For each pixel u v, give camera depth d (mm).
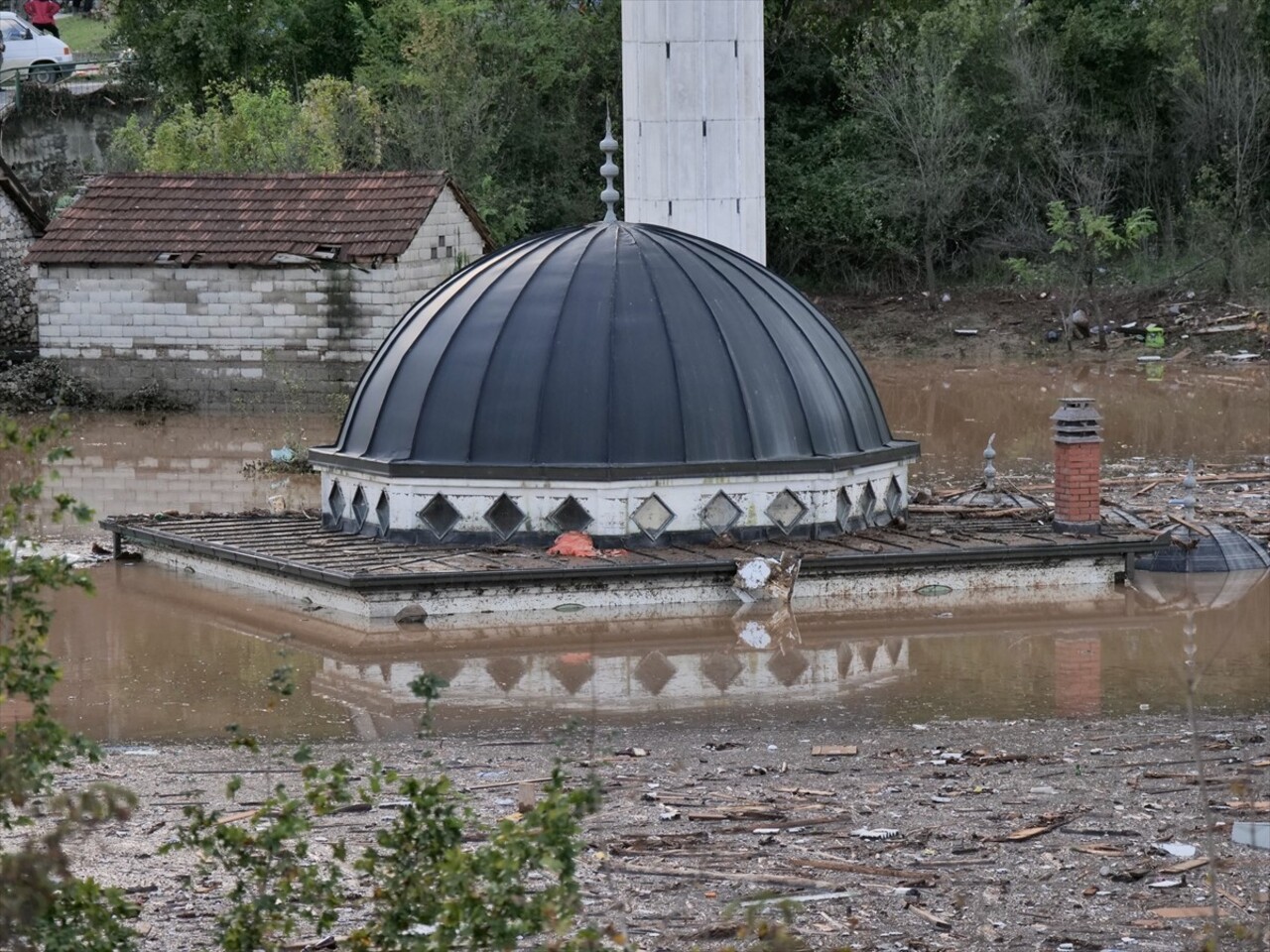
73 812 10086
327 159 63906
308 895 10945
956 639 25141
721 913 13062
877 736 20094
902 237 73625
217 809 16672
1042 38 78312
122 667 23516
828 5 81312
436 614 25906
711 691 22359
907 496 30625
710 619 26031
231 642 24922
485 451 27719
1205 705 21438
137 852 15312
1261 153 73125
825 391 29031
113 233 51500
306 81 84812
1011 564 27750
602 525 27188
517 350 28031
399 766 18641
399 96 76188
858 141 77562
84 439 45406
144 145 65625
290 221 50938
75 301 51500
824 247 75625
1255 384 54375
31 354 55906
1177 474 38094
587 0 83812
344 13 87188
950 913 13828
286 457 41062
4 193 56781
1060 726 20469
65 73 82250
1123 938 13258
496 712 21375
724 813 16562
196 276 50719
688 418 27656
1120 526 29891
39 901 9773
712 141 41875
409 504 27984
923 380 57688
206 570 28906
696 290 28641
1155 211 73875
